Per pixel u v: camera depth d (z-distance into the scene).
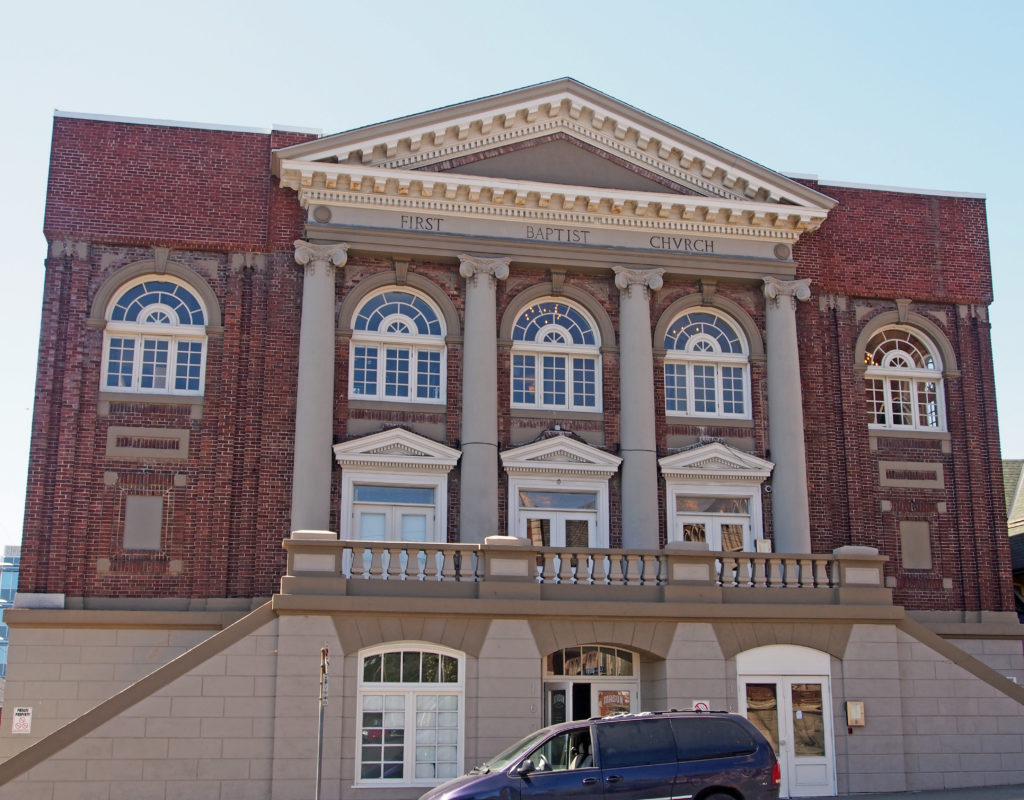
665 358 30.09
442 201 29.27
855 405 31.03
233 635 21.72
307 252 28.08
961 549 30.92
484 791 16.30
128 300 28.25
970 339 32.34
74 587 26.12
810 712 23.72
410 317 29.17
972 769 24.17
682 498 29.42
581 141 30.44
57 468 26.64
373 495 27.80
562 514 28.62
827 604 24.27
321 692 18.94
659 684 23.64
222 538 26.81
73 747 20.77
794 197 30.72
